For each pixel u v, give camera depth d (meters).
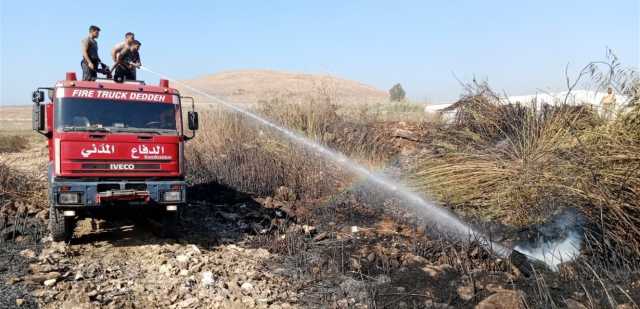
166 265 6.39
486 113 9.93
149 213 8.27
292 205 9.79
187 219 8.82
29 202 9.22
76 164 6.89
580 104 8.62
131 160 7.15
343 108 14.86
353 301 5.38
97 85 7.35
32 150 17.12
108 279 5.98
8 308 4.99
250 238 7.92
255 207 9.72
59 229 7.11
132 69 9.02
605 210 6.28
